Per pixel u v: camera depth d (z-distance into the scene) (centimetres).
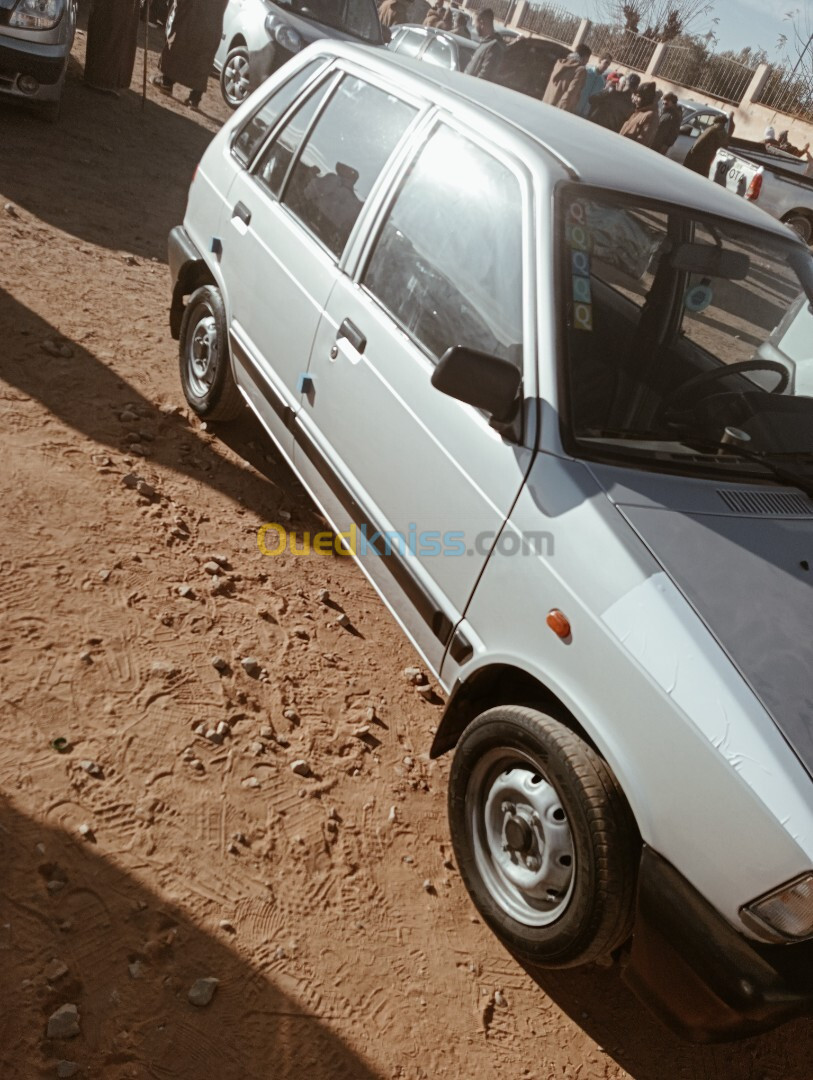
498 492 287
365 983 266
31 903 251
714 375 323
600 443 285
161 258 709
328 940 274
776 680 237
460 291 320
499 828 288
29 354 505
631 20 2942
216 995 247
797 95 2591
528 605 273
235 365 454
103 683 327
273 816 304
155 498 433
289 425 396
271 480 482
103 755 301
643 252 315
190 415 506
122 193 815
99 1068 222
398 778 338
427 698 382
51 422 457
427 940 286
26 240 647
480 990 278
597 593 255
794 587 266
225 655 361
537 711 271
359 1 1240
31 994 231
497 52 1363
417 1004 267
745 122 2652
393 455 329
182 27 1138
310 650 382
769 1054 292
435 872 310
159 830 285
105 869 267
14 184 740
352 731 350
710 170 1614
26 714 304
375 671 385
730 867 222
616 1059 274
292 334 393
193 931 260
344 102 414
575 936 255
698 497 283
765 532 281
